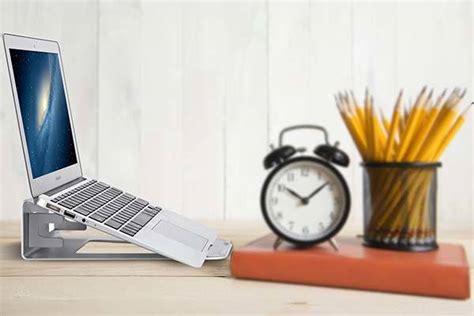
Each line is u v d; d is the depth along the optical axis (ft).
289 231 3.43
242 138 7.64
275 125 7.63
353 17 7.59
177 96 7.63
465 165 7.68
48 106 4.26
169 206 7.68
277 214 3.44
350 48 7.61
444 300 3.02
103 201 4.20
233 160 7.66
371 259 3.14
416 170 3.32
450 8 7.55
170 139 7.64
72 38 7.55
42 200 3.73
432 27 7.59
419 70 7.60
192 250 3.82
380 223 3.38
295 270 3.27
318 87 7.62
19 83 3.80
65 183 4.38
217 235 4.49
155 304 3.00
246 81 7.61
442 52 7.59
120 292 3.20
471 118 7.62
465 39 7.57
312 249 3.40
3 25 7.52
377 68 7.61
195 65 7.61
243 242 4.52
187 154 7.64
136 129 7.62
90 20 7.55
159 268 3.68
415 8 7.57
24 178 7.63
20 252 4.15
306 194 3.43
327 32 7.59
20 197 7.64
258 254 3.33
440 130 3.35
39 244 4.00
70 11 7.54
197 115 7.63
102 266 3.74
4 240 4.72
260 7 7.56
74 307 2.97
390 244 3.36
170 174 7.66
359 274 3.15
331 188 3.43
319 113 7.62
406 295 3.09
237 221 5.96
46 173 4.01
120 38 7.59
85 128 7.59
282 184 3.45
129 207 4.28
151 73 7.61
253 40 7.59
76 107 7.57
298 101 7.61
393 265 3.10
